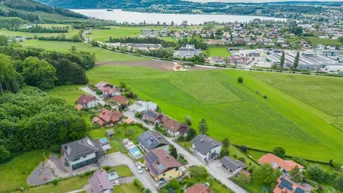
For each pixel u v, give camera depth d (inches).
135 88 4842.5
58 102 3154.5
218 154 2699.3
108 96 4232.3
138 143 2861.7
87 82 4990.2
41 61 4534.9
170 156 2411.4
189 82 5315.0
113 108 3767.2
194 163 2554.1
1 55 3663.9
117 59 7116.1
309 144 3100.4
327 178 2379.4
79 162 2369.6
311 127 3526.1
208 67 6663.4
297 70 6555.1
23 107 2893.7
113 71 5910.4
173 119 3410.4
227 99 4434.1
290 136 3265.3
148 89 4817.9
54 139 2620.6
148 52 7819.9
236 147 2930.6
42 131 2554.1
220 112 3900.1
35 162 2417.6
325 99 4598.9
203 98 4453.7
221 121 3599.9
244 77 5777.6
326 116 3922.2
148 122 3371.1
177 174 2322.8
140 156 2615.7
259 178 2233.0
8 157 2386.8
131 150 2684.5
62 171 2327.8
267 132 3341.5
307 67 6909.5
